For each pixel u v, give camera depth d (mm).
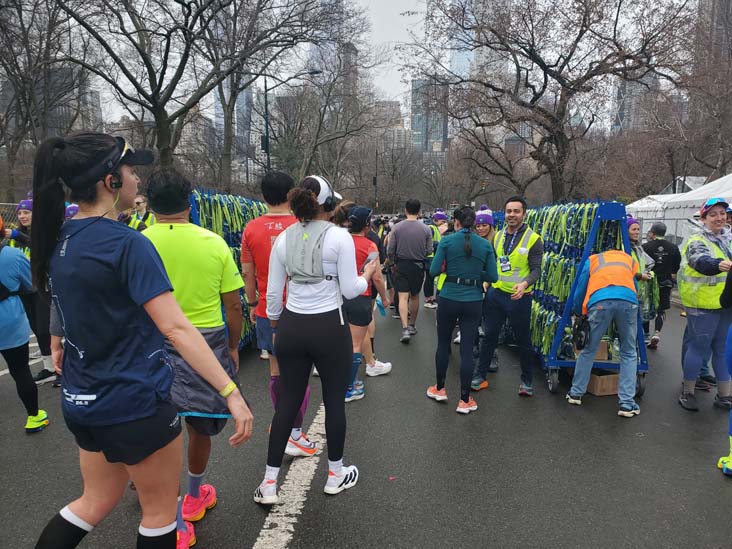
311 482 3174
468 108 19328
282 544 2547
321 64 23141
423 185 64125
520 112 18781
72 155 1601
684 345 4590
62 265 1583
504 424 4141
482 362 5012
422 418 4270
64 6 11430
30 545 2562
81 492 3092
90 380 1607
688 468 3393
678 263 7023
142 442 1662
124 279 1593
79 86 23109
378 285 4367
